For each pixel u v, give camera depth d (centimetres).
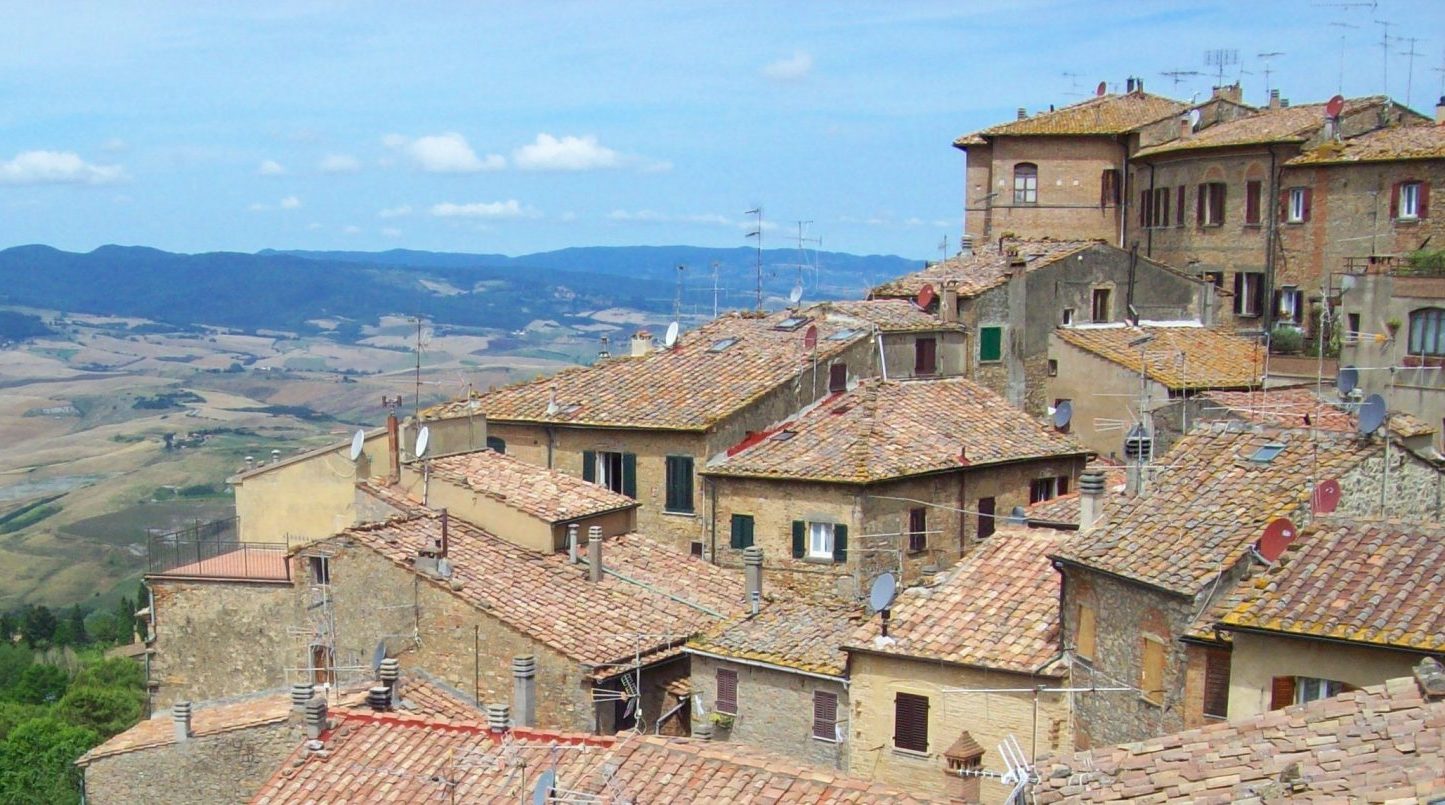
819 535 5131
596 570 4688
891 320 6225
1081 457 5753
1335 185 6619
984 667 3528
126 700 9594
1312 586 2823
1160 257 7419
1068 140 7644
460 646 4338
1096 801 2373
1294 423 4903
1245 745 2398
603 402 5747
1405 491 3294
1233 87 7944
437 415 5744
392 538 4588
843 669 3856
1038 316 6606
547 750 3488
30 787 7300
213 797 3903
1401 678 2430
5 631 15412
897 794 3012
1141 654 3106
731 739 4103
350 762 3656
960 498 5341
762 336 6159
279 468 5272
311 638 4594
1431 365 5669
